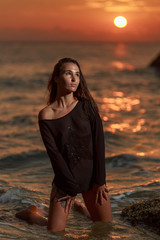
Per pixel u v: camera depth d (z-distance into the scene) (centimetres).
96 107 327
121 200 399
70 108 319
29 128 939
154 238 298
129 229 317
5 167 579
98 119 322
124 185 457
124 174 516
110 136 821
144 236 302
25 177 513
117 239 297
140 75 2655
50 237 302
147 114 1141
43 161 618
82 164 319
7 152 683
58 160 314
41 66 3725
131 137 809
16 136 845
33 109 1245
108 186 455
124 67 3447
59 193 321
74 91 325
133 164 574
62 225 318
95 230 317
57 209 320
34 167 577
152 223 318
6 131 902
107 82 2216
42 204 397
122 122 1009
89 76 2602
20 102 1415
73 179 315
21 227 327
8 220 347
